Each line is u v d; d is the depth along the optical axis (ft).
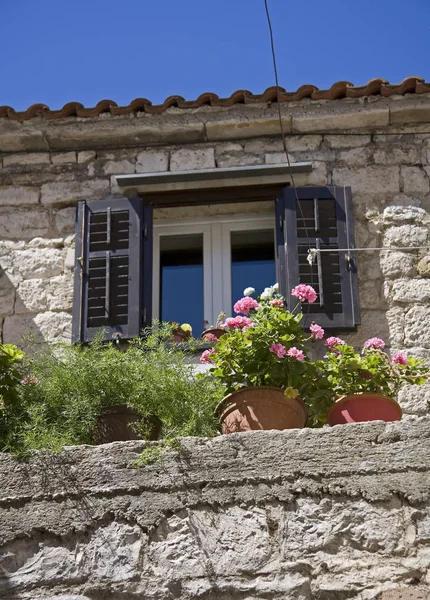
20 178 31.24
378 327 28.02
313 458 18.75
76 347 23.43
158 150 31.30
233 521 18.25
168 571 17.76
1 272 29.73
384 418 21.48
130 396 21.42
